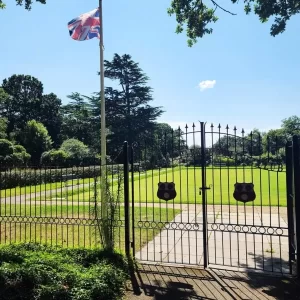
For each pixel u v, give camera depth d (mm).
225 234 7906
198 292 4613
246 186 5738
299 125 58750
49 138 49812
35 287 4449
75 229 8555
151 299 4438
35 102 63406
